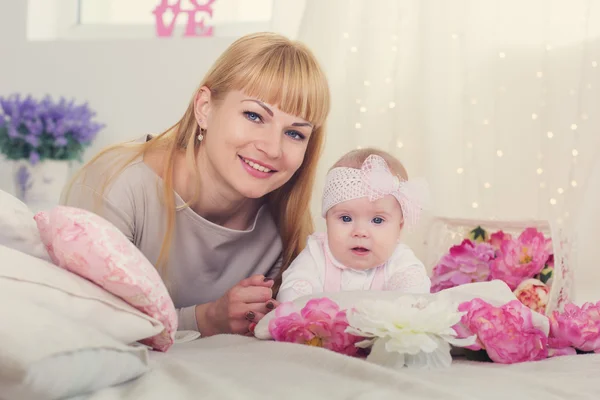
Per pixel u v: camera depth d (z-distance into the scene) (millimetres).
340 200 1414
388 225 1418
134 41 2596
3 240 1047
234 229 1584
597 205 2334
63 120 2375
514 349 1099
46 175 2383
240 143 1442
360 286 1434
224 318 1371
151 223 1503
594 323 1203
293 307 1183
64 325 777
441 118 2047
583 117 1984
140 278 1019
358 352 1141
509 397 768
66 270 1014
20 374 676
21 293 884
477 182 2053
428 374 940
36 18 2695
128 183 1491
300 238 1631
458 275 1759
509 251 1751
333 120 2057
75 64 2652
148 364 909
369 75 2074
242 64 1451
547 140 2014
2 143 2381
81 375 750
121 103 2607
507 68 2037
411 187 1433
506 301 1271
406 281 1419
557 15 2012
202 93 1514
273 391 773
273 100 1432
